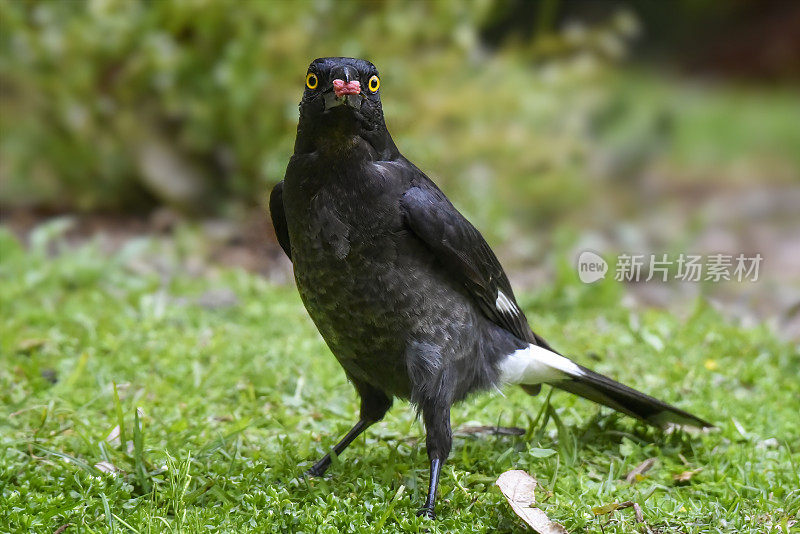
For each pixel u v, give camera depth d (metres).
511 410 8.44
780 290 13.44
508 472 6.32
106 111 15.28
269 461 7.14
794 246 16.39
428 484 6.74
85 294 11.71
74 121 15.28
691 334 10.35
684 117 26.94
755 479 6.92
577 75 15.70
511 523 6.18
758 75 32.56
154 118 15.49
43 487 6.46
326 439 7.50
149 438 7.43
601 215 18.06
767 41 32.94
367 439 7.80
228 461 7.09
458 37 14.83
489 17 16.28
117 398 7.05
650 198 19.81
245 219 14.77
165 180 15.55
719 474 7.00
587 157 17.34
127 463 6.90
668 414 7.52
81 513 6.11
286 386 8.69
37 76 15.20
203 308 11.27
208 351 9.45
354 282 6.44
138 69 14.93
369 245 6.38
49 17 15.04
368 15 15.04
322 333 6.82
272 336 10.34
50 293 11.71
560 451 7.23
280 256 14.17
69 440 7.32
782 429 7.84
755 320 11.80
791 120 27.09
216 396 8.48
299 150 6.52
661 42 33.44
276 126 14.76
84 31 14.89
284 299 11.84
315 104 6.30
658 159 22.53
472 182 14.72
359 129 6.34
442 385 6.60
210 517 6.14
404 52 14.97
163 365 9.13
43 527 5.99
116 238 14.97
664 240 16.39
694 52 33.34
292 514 6.10
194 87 15.04
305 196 6.43
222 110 14.95
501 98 15.24
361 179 6.36
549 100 15.55
